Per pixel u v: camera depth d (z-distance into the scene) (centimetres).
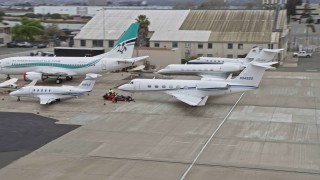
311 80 8919
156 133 5094
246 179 3759
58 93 6594
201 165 4081
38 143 4709
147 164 4100
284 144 4712
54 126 5372
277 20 13388
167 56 10581
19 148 4544
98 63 8256
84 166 4047
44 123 5509
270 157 4303
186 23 12862
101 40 12400
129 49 8475
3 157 4269
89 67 8256
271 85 8331
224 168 4009
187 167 4031
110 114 5969
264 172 3916
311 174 3875
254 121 5656
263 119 5762
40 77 7994
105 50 11712
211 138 4912
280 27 12719
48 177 3784
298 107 6494
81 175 3831
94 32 12781
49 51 13738
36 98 6925
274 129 5291
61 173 3875
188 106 6475
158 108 6334
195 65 8712
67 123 5512
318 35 17888
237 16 12988
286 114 6044
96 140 4822
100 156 4312
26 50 14188
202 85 6462
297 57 13025
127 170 3953
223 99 7019
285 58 12769
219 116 5909
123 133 5091
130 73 9694
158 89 6650
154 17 13400
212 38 11906
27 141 4778
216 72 8569
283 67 10919
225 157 4297
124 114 5975
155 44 12144
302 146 4647
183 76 9375
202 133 5106
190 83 6525
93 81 6644
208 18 13012
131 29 8388
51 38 17025
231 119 5756
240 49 11656
